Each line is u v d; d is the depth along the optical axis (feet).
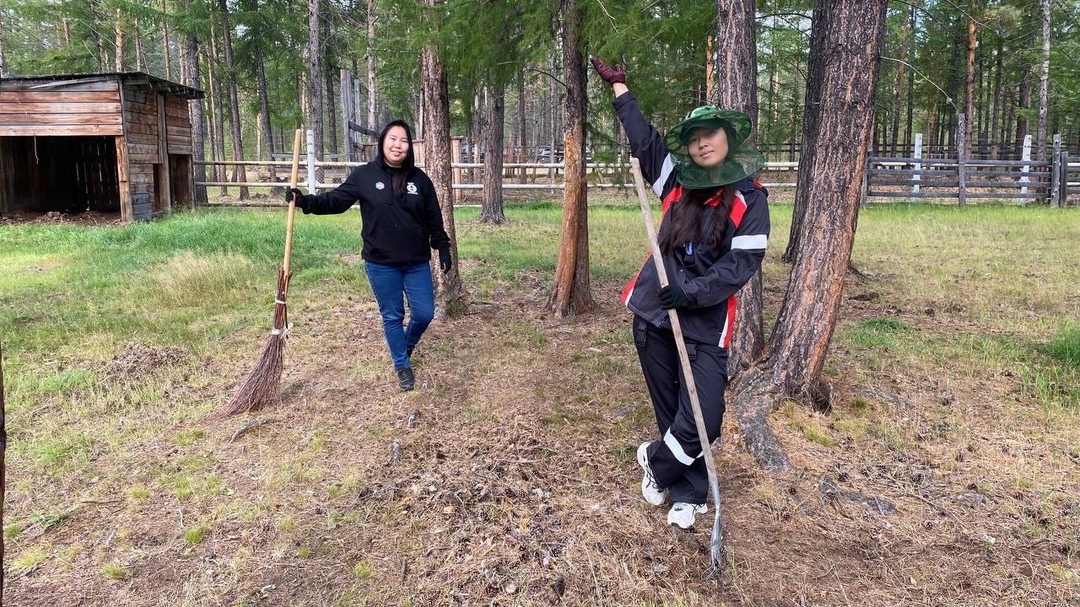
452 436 13.23
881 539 10.05
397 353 15.64
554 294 22.02
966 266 30.91
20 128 42.50
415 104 94.27
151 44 128.98
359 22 88.22
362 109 134.92
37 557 9.75
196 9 65.46
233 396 15.43
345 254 32.99
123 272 27.58
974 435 13.23
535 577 9.25
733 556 9.66
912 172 60.18
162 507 11.03
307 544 10.07
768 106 64.13
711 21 20.80
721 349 9.64
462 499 11.00
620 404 14.61
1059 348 17.40
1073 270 29.12
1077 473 11.75
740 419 13.07
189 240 33.63
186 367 17.31
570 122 20.58
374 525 10.47
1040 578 9.20
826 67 13.02
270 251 31.40
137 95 44.78
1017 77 93.09
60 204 56.85
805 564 9.54
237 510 10.87
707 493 11.14
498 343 19.01
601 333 19.86
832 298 13.61
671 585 9.12
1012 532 10.18
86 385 16.02
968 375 16.39
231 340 19.49
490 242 38.55
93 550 10.00
